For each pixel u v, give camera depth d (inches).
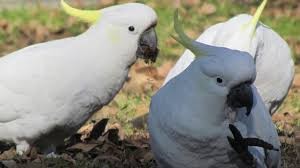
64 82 342.0
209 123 262.2
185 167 275.3
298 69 600.4
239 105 257.6
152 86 529.3
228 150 267.3
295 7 830.5
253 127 271.7
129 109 466.3
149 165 352.5
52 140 358.3
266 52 366.3
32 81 342.3
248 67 254.8
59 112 344.8
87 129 412.8
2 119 348.2
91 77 343.9
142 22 339.9
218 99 258.2
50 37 732.0
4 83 344.8
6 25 762.8
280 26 756.0
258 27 362.6
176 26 272.4
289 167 347.3
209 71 257.4
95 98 347.9
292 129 415.8
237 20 361.4
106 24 343.3
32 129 348.2
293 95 511.2
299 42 697.6
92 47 343.9
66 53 343.9
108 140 372.5
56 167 340.8
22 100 344.2
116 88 350.9
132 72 557.9
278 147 284.7
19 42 714.2
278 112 471.5
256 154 271.1
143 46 344.2
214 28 368.8
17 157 348.5
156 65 597.9
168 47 655.1
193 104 262.8
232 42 346.0
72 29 753.6
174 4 826.8
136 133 410.6
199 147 266.8
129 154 362.0
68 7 347.6
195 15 791.1
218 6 821.2
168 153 274.1
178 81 269.3
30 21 783.1
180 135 266.7
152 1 842.2
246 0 827.4
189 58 350.9
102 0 856.3
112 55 343.6
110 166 350.9
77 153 362.0
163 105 271.1
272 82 374.9
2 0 885.8
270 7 823.1
